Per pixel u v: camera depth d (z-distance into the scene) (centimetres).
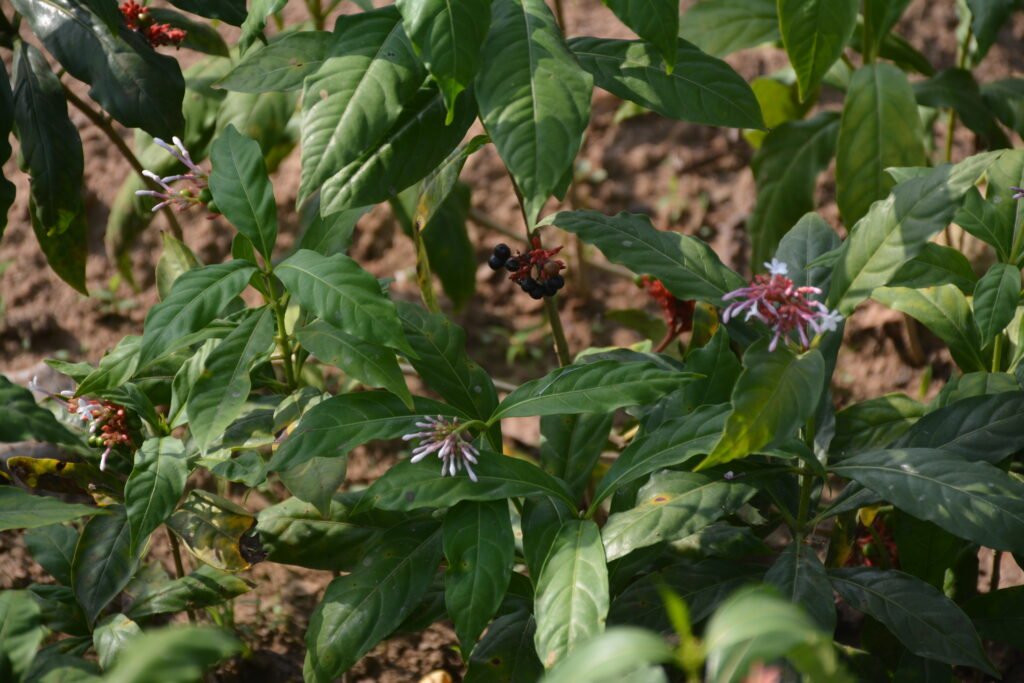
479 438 131
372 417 129
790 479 135
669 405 133
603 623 123
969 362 137
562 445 135
